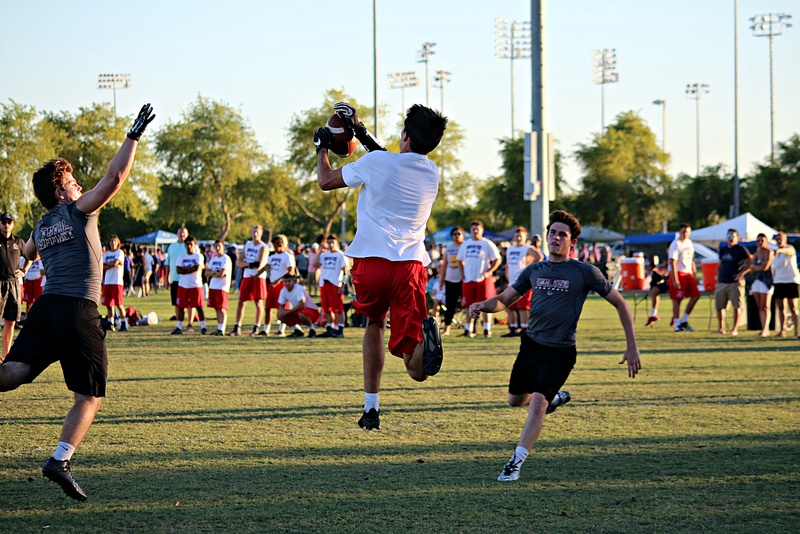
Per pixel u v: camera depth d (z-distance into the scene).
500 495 6.37
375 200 6.13
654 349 17.05
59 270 6.34
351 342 18.97
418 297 6.19
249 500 6.23
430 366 5.90
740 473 6.98
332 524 5.66
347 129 6.25
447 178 77.50
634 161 77.38
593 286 7.29
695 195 77.50
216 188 75.75
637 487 6.58
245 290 20.91
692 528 5.54
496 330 22.27
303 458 7.60
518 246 19.89
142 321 24.00
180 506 6.08
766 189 67.06
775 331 21.33
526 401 7.77
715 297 20.69
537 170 19.91
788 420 9.32
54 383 12.30
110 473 7.05
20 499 6.27
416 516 5.84
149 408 10.16
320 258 20.42
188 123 75.69
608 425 9.09
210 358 15.64
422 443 8.23
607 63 105.81
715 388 11.68
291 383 12.30
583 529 5.54
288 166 77.25
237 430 8.85
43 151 60.94
